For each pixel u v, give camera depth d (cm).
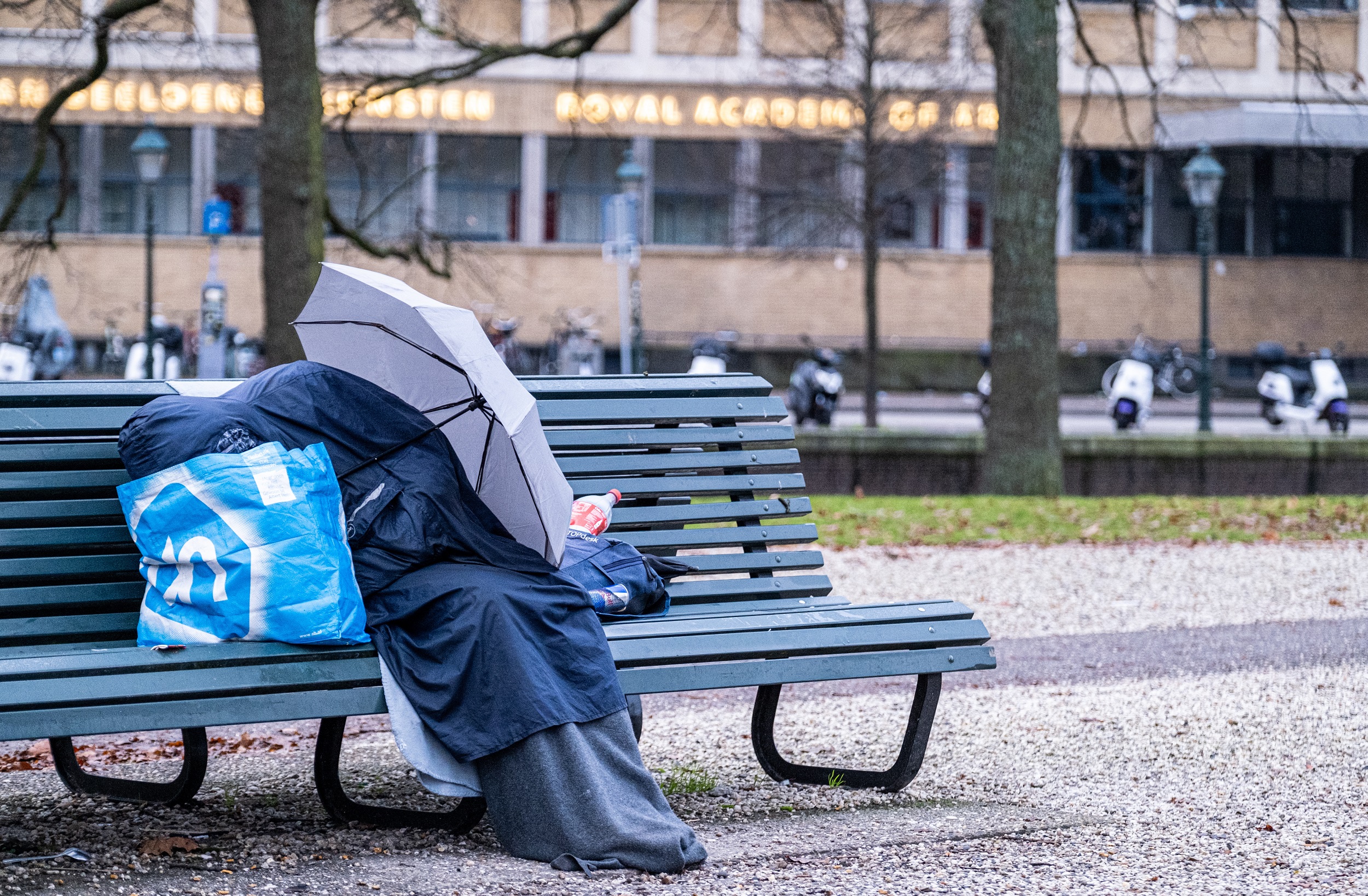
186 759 556
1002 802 591
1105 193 4491
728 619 565
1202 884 484
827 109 3828
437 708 480
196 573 480
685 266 4381
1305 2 3856
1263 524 1549
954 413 3884
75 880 461
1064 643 986
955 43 3119
